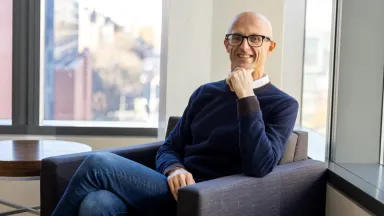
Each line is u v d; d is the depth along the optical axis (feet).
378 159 7.20
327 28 8.09
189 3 9.37
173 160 6.57
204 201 5.00
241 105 5.81
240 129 5.78
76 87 10.68
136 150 7.34
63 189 6.45
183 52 9.43
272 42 6.86
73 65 10.62
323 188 6.85
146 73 10.62
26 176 6.90
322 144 8.20
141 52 10.58
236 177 5.63
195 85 9.50
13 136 10.28
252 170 5.69
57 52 10.58
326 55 8.14
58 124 10.61
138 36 10.53
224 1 9.50
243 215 5.52
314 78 9.14
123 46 10.58
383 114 7.11
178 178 5.96
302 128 9.46
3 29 10.45
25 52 10.33
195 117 6.92
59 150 7.80
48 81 10.65
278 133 6.05
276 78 9.60
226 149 6.37
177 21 9.38
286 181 6.15
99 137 10.13
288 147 6.57
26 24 10.28
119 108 10.72
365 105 7.14
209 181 5.40
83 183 5.70
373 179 6.27
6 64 10.52
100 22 10.53
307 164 6.61
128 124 10.66
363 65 7.09
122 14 10.50
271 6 9.49
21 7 10.24
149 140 10.07
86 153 6.79
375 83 7.09
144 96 10.68
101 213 5.44
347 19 7.02
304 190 6.51
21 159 6.97
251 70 6.49
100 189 5.74
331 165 7.06
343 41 7.07
